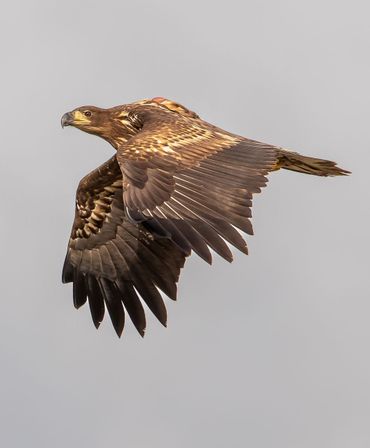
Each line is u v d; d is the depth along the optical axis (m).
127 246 18.67
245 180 15.17
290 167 17.95
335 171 17.88
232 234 14.65
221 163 15.38
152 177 15.16
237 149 15.68
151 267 18.52
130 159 15.36
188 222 14.77
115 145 19.19
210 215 14.79
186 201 14.93
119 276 18.70
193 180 15.12
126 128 18.91
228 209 14.86
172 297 18.33
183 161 15.35
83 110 19.34
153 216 14.84
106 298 18.77
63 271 19.05
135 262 18.59
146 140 15.59
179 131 15.88
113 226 18.78
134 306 18.59
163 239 18.39
